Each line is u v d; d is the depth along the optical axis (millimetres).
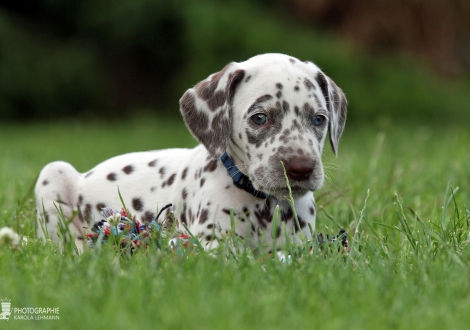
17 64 34062
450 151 14500
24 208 8969
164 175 8172
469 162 12172
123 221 7000
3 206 9539
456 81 38500
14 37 34438
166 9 34688
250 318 4852
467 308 5109
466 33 40375
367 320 4828
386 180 10984
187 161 8062
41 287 5445
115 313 4773
